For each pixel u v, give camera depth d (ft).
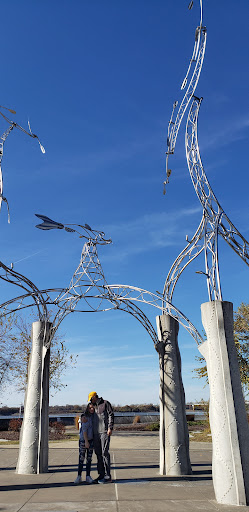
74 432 78.48
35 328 32.55
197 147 24.98
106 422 26.13
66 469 32.01
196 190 24.49
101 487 23.93
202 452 45.52
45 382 31.53
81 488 23.66
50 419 106.42
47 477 27.89
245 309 77.61
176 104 27.66
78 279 32.19
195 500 20.42
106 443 25.77
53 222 31.07
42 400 31.04
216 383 22.03
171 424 29.22
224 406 21.43
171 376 30.01
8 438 65.21
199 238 26.04
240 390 21.91
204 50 24.89
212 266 24.03
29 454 29.91
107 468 25.61
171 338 30.73
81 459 25.75
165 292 30.91
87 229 32.48
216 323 22.86
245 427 21.26
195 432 76.28
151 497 21.04
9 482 25.89
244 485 19.98
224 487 20.04
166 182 29.66
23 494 21.99
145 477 27.50
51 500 20.35
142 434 73.51
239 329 76.69
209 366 22.77
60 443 56.75
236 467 20.21
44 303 32.04
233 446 20.61
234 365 22.26
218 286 23.57
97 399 26.73
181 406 29.76
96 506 19.01
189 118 25.59
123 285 31.86
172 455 28.73
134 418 110.93
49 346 32.27
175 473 28.30
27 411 30.91
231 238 25.16
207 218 24.39
